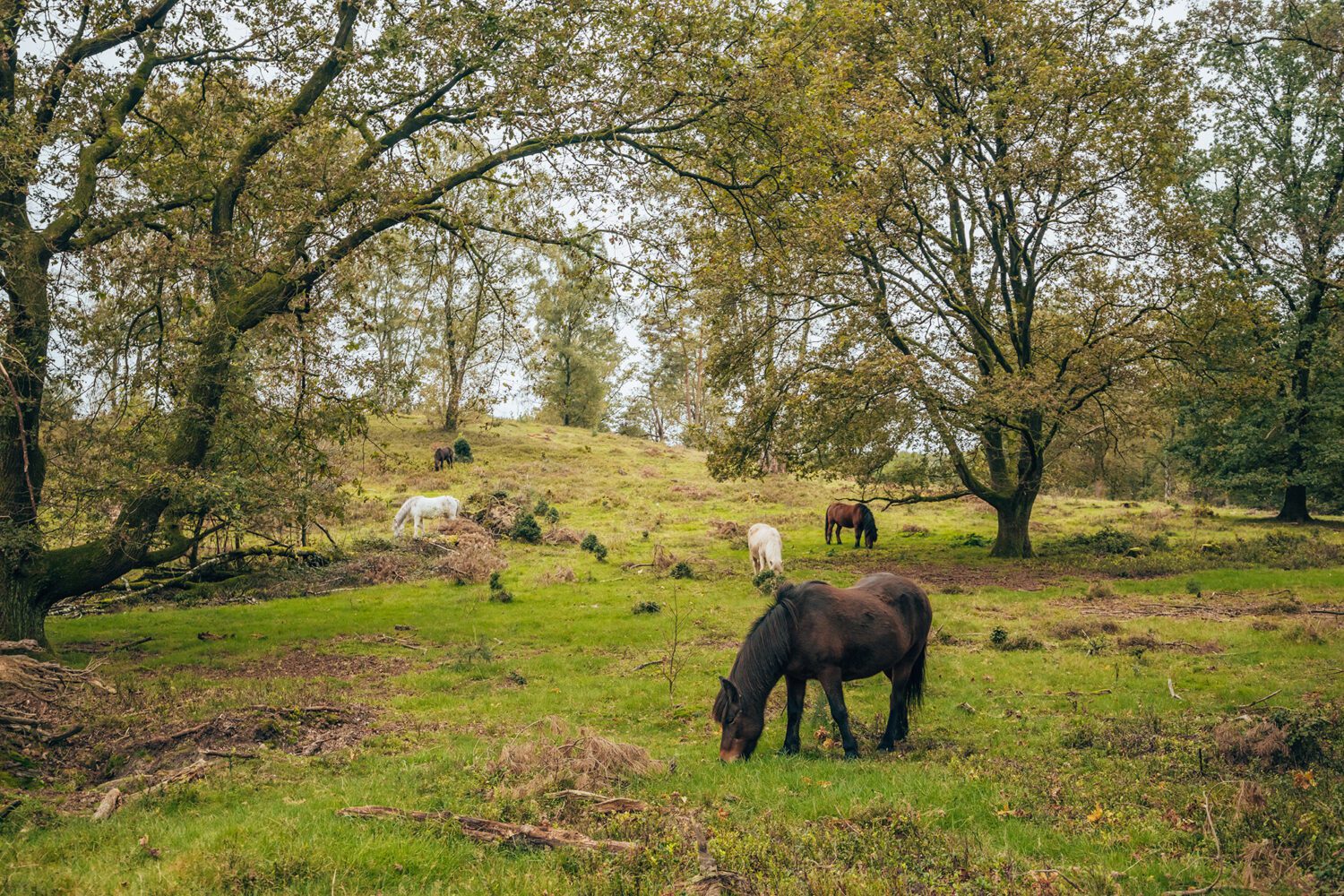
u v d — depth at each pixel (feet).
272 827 21.25
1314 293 106.11
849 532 110.63
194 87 52.95
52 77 45.03
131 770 28.71
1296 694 35.55
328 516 52.34
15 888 18.21
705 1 47.70
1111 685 39.09
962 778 25.41
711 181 52.90
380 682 43.32
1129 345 78.48
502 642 53.16
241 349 46.83
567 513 117.50
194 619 61.11
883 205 72.38
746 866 18.75
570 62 45.78
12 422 43.70
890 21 79.82
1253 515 127.85
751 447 86.02
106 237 47.62
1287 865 17.72
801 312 84.33
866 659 30.22
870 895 17.12
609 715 37.14
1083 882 17.47
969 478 88.94
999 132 77.71
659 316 56.70
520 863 19.40
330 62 49.83
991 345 85.15
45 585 45.39
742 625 56.08
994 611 59.11
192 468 46.91
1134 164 75.61
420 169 51.55
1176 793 23.18
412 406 55.57
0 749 28.48
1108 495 184.03
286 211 48.16
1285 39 80.48
